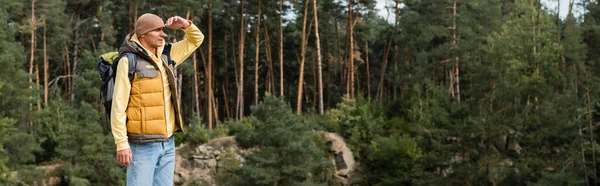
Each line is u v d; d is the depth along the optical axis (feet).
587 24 134.10
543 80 101.76
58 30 154.30
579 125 98.99
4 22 122.21
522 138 101.35
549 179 90.22
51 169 112.16
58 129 122.42
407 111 146.20
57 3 141.49
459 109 107.45
